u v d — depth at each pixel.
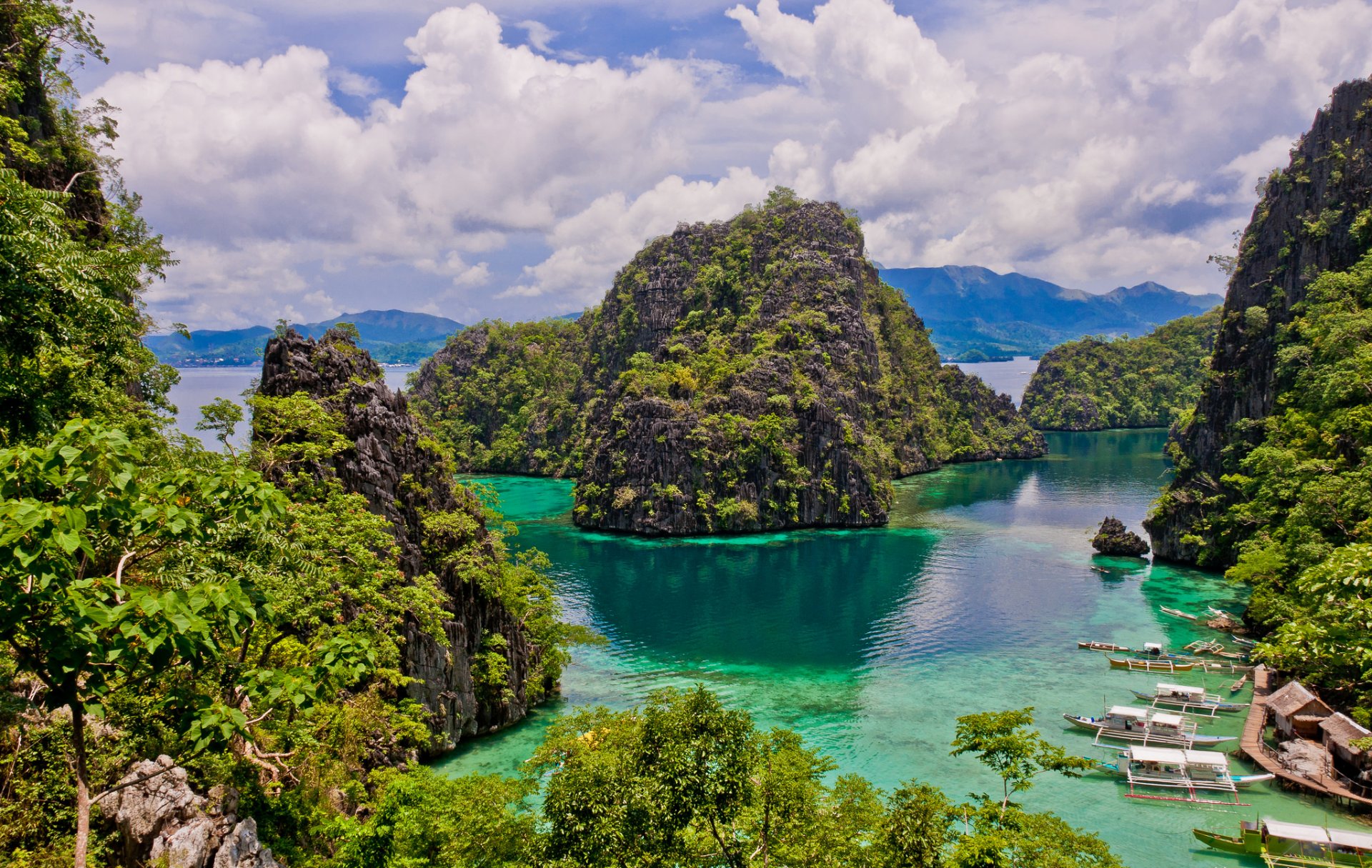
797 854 28.94
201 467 37.94
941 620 86.44
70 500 16.61
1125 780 51.69
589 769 29.22
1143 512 148.38
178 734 25.92
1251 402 113.94
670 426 143.50
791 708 63.03
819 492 146.00
